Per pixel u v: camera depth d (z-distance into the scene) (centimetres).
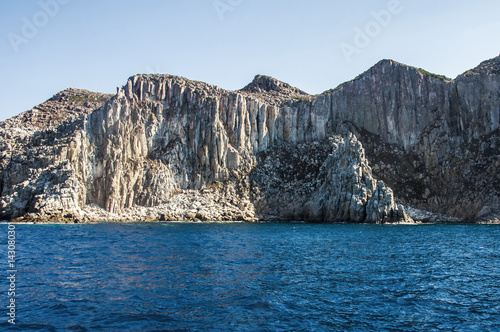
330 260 4762
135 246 5978
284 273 3944
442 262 4650
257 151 14738
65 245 6081
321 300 2977
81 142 12681
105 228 9431
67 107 19138
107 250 5509
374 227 9762
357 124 15412
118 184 12506
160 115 14375
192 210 12444
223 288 3300
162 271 3981
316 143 14850
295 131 15388
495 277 3819
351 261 4697
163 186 12962
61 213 11300
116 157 12706
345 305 2861
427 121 14625
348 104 15625
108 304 2820
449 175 12925
